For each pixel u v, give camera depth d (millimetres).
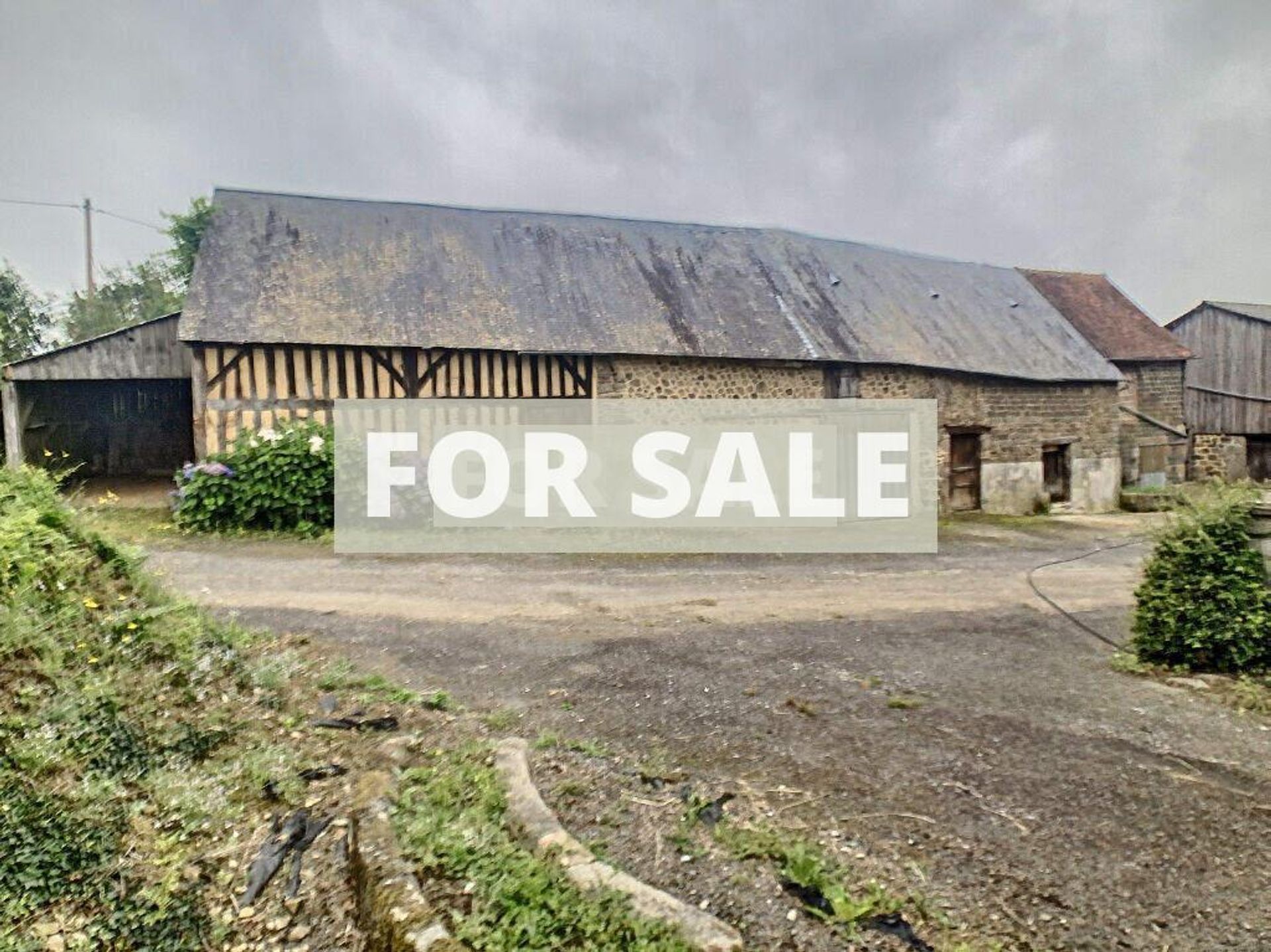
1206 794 2689
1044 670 4152
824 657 4312
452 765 2631
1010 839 2381
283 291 10023
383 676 3629
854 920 1957
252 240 10844
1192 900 2088
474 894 1892
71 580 3182
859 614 5445
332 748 2734
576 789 2576
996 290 16062
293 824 2271
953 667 4191
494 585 6020
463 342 9883
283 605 4980
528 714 3291
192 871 2053
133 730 2533
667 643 4523
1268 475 17000
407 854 2047
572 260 12219
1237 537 4055
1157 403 16516
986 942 1905
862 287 13875
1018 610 5719
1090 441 14180
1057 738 3174
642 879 2092
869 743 3107
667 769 2807
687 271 12664
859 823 2463
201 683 2986
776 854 2248
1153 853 2314
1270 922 1998
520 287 11250
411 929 1723
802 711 3453
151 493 11281
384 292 10461
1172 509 4469
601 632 4719
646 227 13742
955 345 13148
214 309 9477
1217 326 18250
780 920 1951
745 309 12047
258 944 1867
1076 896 2100
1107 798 2650
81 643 2807
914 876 2176
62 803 2133
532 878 1948
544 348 10141
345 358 9586
